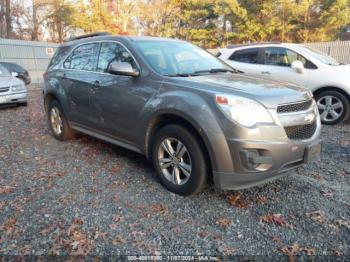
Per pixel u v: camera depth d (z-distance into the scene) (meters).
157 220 2.98
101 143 5.38
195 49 4.71
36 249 2.59
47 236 2.75
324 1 22.00
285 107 3.12
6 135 6.02
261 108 2.99
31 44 18.19
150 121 3.61
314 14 22.66
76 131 5.45
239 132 2.93
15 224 2.92
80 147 5.18
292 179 3.87
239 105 2.96
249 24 23.77
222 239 2.71
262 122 2.96
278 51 7.30
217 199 3.37
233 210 3.16
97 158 4.64
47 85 5.60
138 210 3.15
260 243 2.66
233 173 3.02
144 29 26.64
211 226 2.89
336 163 4.39
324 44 15.66
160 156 3.62
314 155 3.36
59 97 5.24
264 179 3.05
